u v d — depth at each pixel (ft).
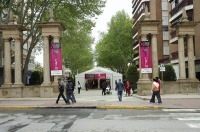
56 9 129.29
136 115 51.34
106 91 135.03
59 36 98.27
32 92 98.43
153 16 112.47
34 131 36.22
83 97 104.58
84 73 200.75
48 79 97.40
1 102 81.10
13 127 39.40
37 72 119.75
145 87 96.84
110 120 45.14
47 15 129.80
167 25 201.87
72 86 74.18
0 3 121.08
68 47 239.09
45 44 97.14
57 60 94.22
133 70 132.87
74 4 125.70
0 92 97.60
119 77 197.88
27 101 83.71
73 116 51.01
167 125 39.34
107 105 67.51
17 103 77.10
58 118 48.34
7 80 98.73
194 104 67.51
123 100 84.53
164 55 200.03
